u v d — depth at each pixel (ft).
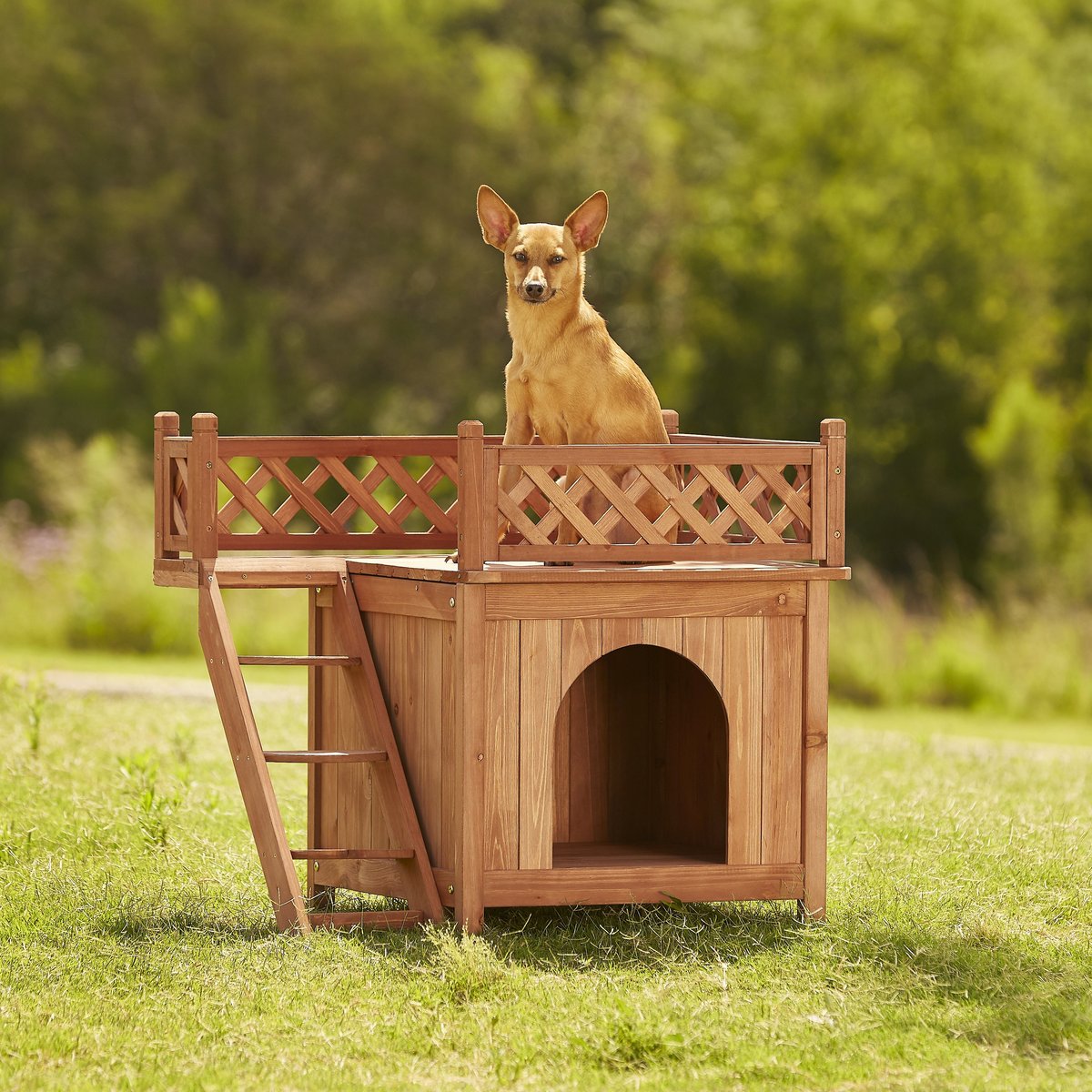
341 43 129.18
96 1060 20.94
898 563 129.18
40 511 107.45
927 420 129.18
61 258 123.95
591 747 32.14
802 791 27.76
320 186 128.77
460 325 129.80
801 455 27.66
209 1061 20.95
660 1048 21.44
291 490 28.89
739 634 27.35
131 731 43.50
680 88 143.23
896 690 68.18
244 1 129.80
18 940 25.82
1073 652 71.10
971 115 134.10
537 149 129.80
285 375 125.59
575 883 26.71
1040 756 47.83
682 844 30.66
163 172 126.41
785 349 131.13
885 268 130.52
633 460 26.78
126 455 90.53
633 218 130.41
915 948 26.03
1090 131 139.74
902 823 35.24
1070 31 156.04
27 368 117.50
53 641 70.33
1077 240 136.77
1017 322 131.54
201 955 25.04
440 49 140.87
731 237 132.05
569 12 150.82
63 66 124.26
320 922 26.71
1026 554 115.75
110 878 29.60
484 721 26.13
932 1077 20.59
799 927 27.30
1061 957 25.94
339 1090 20.02
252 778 26.91
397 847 27.45
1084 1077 20.66
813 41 138.72
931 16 136.26
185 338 115.24
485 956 24.34
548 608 26.35
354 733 29.22
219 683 27.58
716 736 30.68
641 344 131.44
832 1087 20.40
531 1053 21.29
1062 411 129.18
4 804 34.60
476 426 25.82
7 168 124.77
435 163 128.06
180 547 28.81
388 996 23.48
